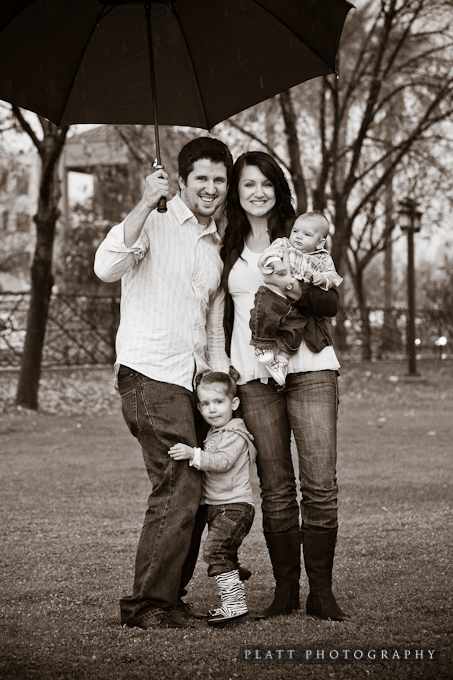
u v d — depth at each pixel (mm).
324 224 3867
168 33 4086
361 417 12953
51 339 19797
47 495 6969
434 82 16797
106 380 18078
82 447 9859
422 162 19969
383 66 17438
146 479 7734
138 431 3822
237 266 3951
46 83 4078
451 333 29000
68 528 5773
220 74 4180
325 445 3822
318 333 3850
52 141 12836
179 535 3686
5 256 30281
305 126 20062
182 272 3832
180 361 3812
